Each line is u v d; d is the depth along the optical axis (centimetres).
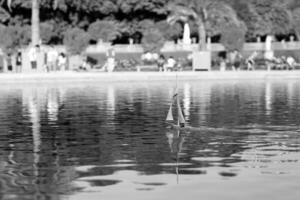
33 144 1648
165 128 1962
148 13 6994
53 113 2427
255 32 7381
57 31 6656
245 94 3341
